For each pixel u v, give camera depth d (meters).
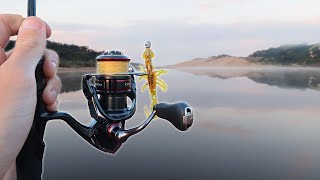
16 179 1.11
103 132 1.20
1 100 0.99
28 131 1.05
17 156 1.05
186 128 1.09
